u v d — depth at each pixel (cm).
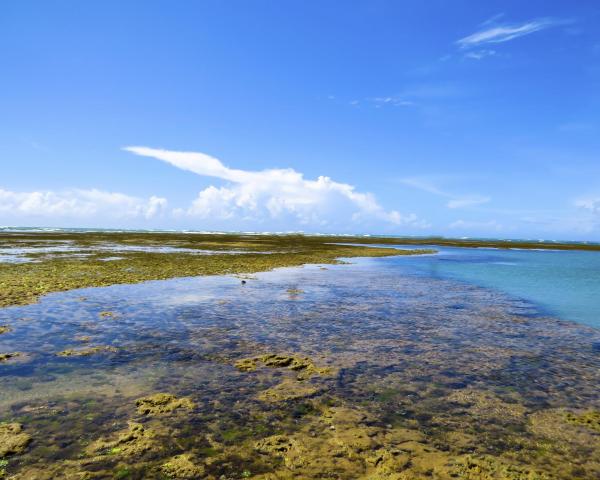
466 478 624
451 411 866
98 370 1066
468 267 4494
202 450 688
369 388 984
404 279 3203
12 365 1089
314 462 660
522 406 899
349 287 2670
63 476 607
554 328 1653
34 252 4925
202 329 1509
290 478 617
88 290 2267
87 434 732
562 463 673
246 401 893
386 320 1728
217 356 1203
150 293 2234
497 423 815
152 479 607
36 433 731
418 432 770
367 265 4469
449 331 1566
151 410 834
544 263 5281
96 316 1662
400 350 1305
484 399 933
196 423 785
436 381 1041
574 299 2388
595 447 728
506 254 7562
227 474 623
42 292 2141
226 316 1733
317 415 833
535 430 788
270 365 1135
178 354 1212
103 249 5772
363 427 784
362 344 1362
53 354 1187
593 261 5741
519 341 1445
